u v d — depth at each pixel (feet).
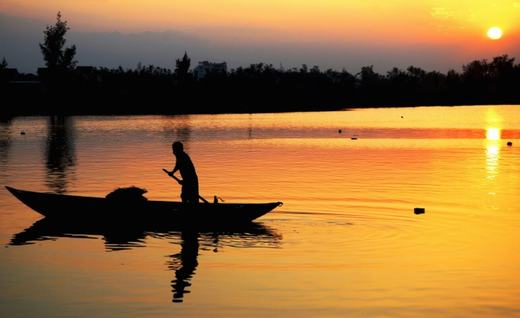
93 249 77.25
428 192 118.11
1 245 79.00
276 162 172.86
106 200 92.43
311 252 74.84
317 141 252.01
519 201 108.27
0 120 423.64
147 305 57.06
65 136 279.90
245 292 60.49
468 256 72.90
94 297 59.16
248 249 76.79
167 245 79.41
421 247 77.05
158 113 552.41
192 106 629.51
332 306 56.54
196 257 73.26
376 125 373.61
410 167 161.17
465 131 317.22
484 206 103.81
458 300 58.08
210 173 147.54
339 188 123.13
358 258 72.13
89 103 574.97
